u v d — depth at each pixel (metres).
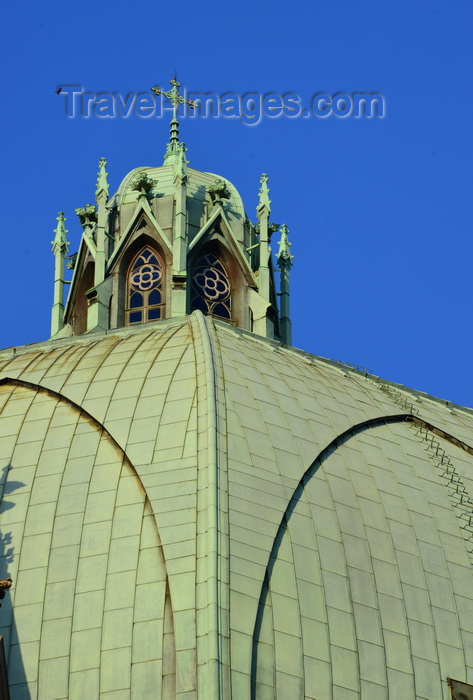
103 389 117.31
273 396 117.94
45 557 106.06
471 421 133.25
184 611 100.56
